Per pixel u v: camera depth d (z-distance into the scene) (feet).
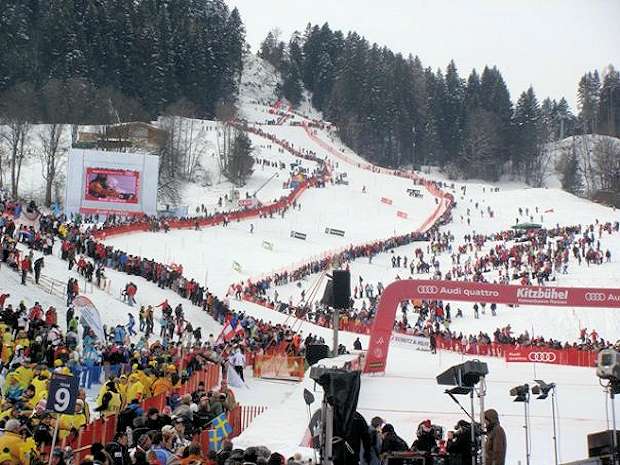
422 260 226.17
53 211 240.53
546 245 238.07
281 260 221.05
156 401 63.36
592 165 606.14
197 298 150.92
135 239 215.51
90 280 133.28
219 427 57.06
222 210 315.58
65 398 40.27
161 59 528.22
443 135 650.84
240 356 100.37
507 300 112.88
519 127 623.77
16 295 104.99
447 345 144.87
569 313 175.94
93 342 83.15
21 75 456.04
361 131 595.47
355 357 106.01
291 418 77.20
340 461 37.55
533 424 79.51
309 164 442.09
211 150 435.53
